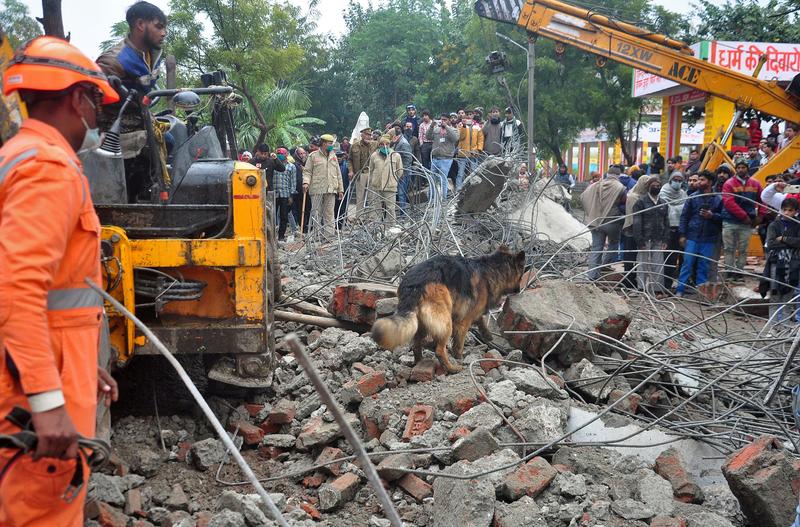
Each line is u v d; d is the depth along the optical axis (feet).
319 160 48.21
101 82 8.20
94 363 8.02
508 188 41.22
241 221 15.25
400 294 18.49
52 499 7.42
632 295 32.32
